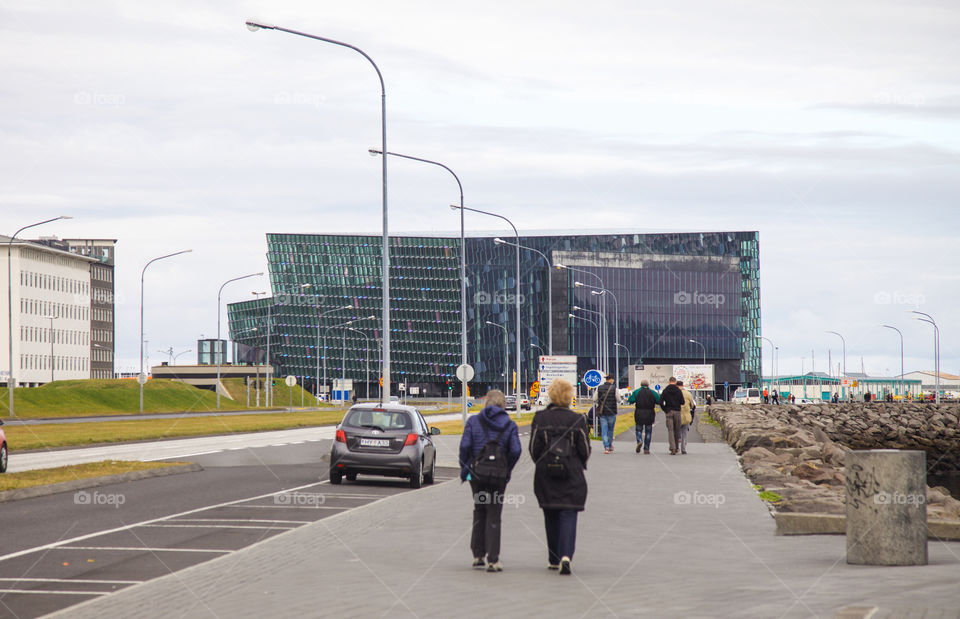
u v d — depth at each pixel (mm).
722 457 31969
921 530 11750
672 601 9477
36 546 13523
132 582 10875
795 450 32969
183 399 108125
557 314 158125
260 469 27875
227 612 9062
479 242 164625
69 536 14516
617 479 23797
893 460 11773
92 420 69000
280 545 13445
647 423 33500
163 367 140625
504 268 162875
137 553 12922
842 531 14398
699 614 8836
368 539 14047
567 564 11117
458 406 134375
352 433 22984
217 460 31359
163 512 17578
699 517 16562
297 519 16594
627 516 16688
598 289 160125
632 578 10859
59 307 157875
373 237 172750
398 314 170125
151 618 8820
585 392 158125
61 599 9961
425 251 168375
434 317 167375
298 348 178500
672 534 14547
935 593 9594
